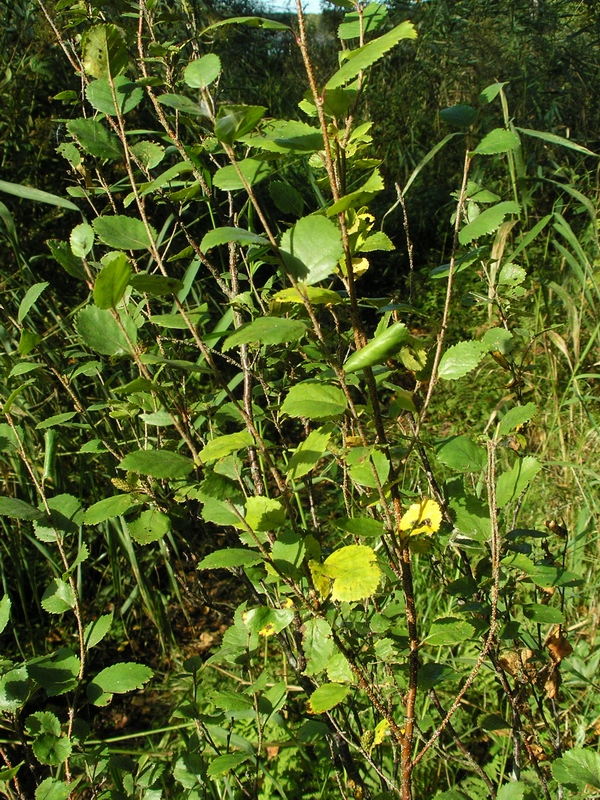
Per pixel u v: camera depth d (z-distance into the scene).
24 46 3.94
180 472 1.08
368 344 0.87
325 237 0.91
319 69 5.21
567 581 1.30
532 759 1.54
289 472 1.05
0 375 1.92
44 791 1.23
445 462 1.23
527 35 5.84
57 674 1.27
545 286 3.31
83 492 3.19
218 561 1.04
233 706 1.38
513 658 1.43
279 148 0.92
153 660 2.97
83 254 1.19
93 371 1.65
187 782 1.51
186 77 1.11
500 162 5.49
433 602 2.49
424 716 2.16
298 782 2.21
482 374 4.18
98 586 3.09
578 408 3.19
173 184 1.61
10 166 3.75
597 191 4.27
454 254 1.09
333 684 1.11
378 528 1.03
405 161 6.19
